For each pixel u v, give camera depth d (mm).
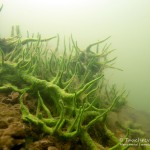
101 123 2906
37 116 2471
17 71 3330
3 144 1758
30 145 2047
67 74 3795
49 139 2236
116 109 4477
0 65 3459
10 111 2488
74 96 2648
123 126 4098
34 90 3152
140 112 9367
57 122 2262
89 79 4266
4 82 3240
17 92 2992
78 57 4520
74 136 2283
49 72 3695
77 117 2314
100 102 3809
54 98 2979
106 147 2709
